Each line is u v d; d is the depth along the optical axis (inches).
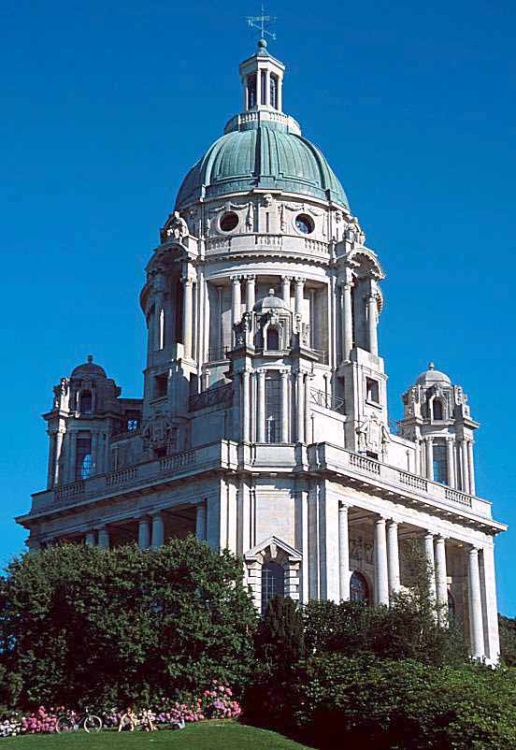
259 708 2856.8
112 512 3882.9
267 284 4421.8
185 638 2869.1
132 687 2859.3
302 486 3612.2
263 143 4690.0
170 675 2837.1
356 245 4451.3
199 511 3612.2
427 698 2506.2
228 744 2509.8
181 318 4468.5
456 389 4635.8
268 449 3631.9
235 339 3880.4
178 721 2763.3
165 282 4485.7
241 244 4414.4
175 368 4224.9
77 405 4584.2
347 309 4372.5
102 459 4515.3
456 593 4165.8
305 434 3740.2
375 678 2645.2
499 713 2422.5
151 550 3068.4
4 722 2778.1
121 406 4613.7
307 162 4699.8
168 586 2947.8
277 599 3016.7
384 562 3732.8
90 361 4704.7
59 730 2785.4
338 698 2642.7
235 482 3612.2
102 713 2827.3
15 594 2962.6
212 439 4030.5
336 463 3609.7
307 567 3538.4
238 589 3048.7
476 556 4153.5
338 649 2906.0
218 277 4409.5
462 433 4554.6
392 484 3777.1
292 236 4436.5
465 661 2974.9
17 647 2920.8
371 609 2994.6
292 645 2910.9
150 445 4180.6
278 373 3809.1
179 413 4158.5
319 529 3558.1
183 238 4448.8
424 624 2925.7
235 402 3804.1
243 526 3565.5
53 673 2876.5
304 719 2691.9
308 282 4407.0
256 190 4498.0
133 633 2847.0
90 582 2942.9
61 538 4065.0
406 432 4552.2
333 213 4584.2
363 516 3801.7
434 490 4003.4
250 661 2940.5
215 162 4702.3
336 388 4249.5
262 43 5142.7
